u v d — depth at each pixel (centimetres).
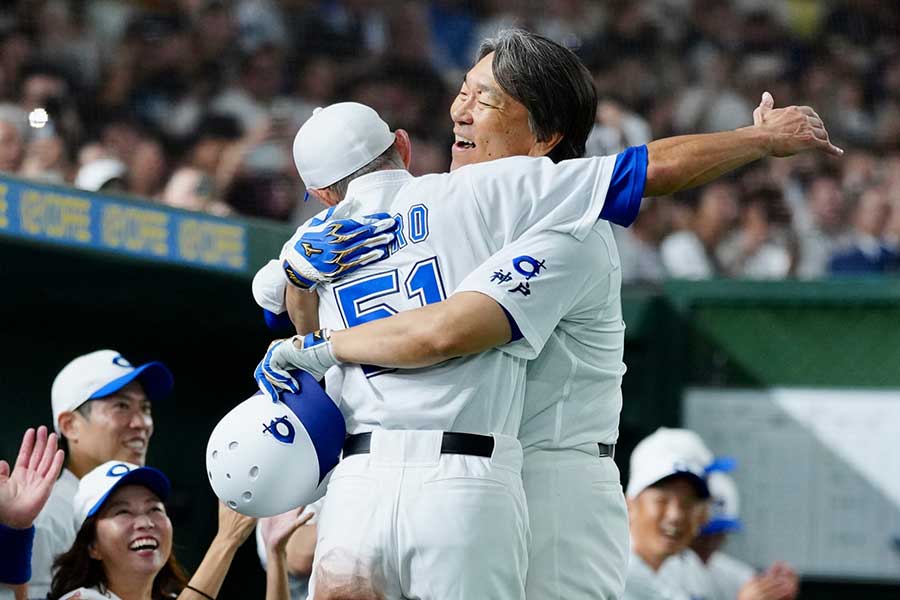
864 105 4684
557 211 1224
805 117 1273
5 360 2389
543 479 1282
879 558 2692
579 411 1302
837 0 4794
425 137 3975
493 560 1174
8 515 1468
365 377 1217
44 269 2128
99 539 1650
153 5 3653
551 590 1273
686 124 4453
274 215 3269
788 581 2364
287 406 1223
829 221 4003
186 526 2608
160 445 2577
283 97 3788
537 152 1331
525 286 1190
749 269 3812
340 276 1245
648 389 2700
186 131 3422
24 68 3266
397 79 4028
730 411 2717
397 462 1189
